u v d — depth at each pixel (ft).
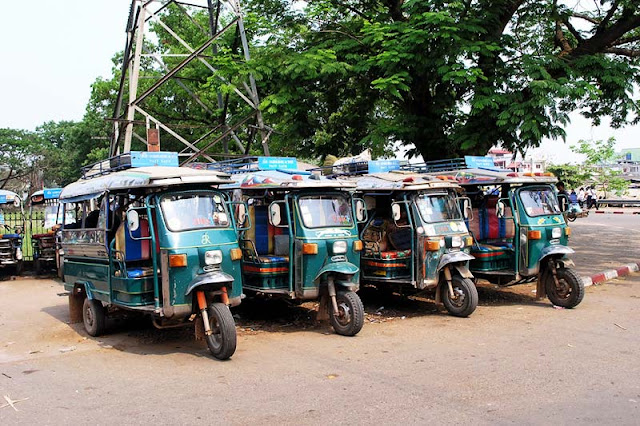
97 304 28.50
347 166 39.29
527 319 30.78
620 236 71.97
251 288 30.58
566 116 45.03
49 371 22.52
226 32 60.08
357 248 30.17
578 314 31.78
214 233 25.16
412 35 44.29
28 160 190.80
